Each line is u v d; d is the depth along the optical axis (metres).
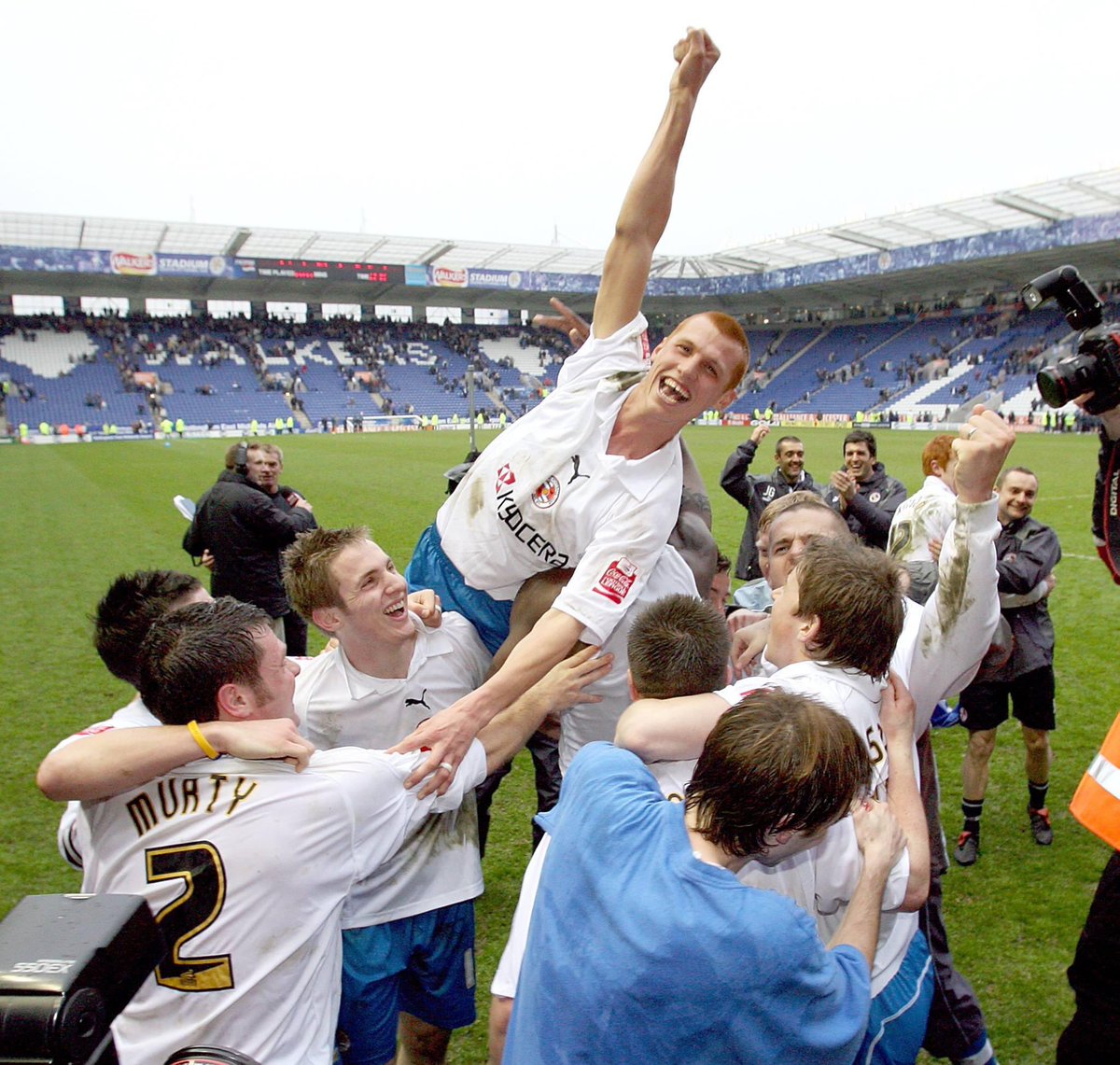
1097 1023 1.95
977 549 1.81
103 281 44.53
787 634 1.92
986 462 1.75
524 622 2.28
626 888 1.26
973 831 3.88
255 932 1.60
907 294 49.66
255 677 1.71
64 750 1.62
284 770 1.67
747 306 55.44
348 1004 2.07
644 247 2.40
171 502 15.77
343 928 2.04
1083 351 1.79
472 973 2.29
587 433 2.18
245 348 50.31
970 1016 2.22
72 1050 0.95
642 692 1.83
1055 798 4.44
